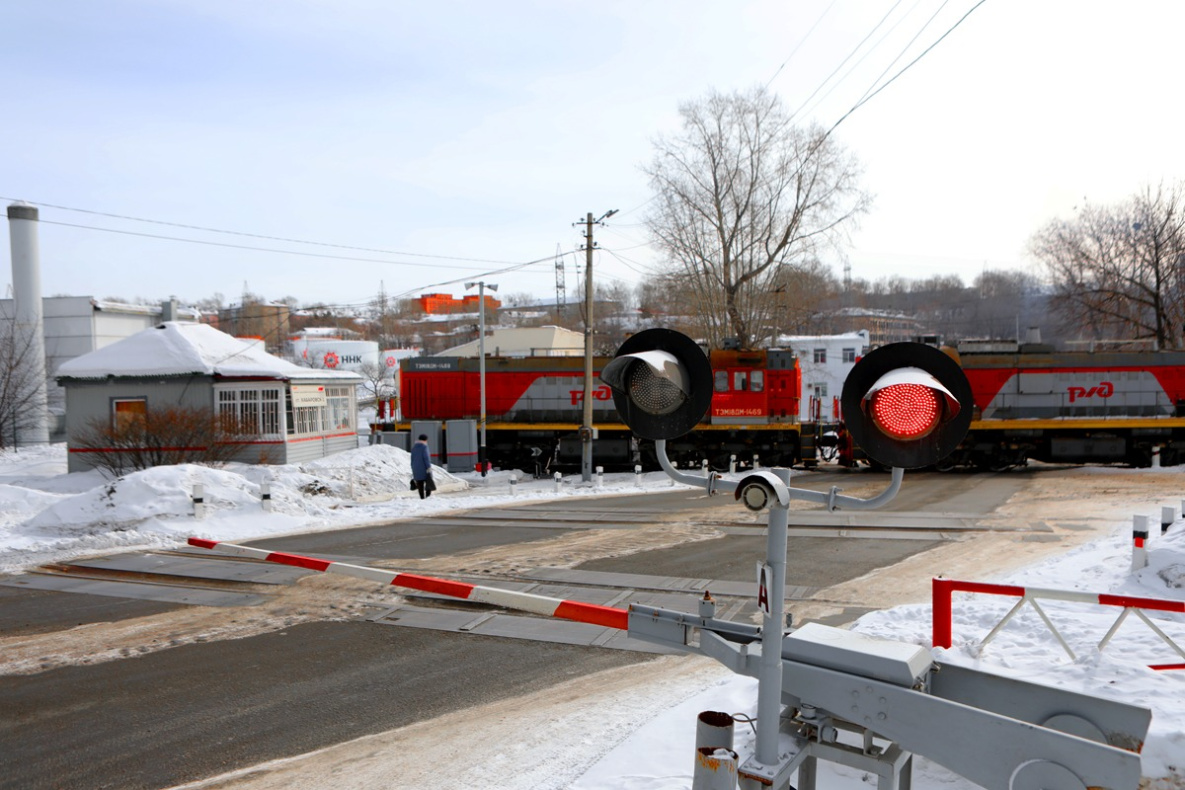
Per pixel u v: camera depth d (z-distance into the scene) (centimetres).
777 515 348
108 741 600
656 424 380
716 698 635
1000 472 2530
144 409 2378
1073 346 2820
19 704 676
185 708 664
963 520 1577
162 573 1171
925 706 346
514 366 2820
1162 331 3447
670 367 363
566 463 2838
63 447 3475
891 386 316
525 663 776
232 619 930
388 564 1217
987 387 2581
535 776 527
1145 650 646
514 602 505
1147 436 2527
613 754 543
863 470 2697
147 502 1616
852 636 397
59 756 575
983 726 333
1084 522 1516
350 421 2742
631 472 2727
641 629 433
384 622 916
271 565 1216
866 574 1129
